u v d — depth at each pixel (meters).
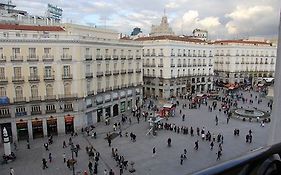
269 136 2.93
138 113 56.75
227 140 40.66
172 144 39.44
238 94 82.50
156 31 139.25
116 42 56.81
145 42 79.50
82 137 43.94
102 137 43.44
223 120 52.84
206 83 90.19
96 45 51.06
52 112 45.38
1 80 41.59
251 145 38.28
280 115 2.76
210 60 90.44
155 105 67.25
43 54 44.06
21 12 80.50
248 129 46.44
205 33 149.12
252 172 1.78
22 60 42.56
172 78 76.81
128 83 61.94
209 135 40.97
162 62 75.81
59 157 35.44
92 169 31.25
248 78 100.31
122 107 60.84
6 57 41.50
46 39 43.56
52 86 45.34
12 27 46.84
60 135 45.53
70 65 46.22
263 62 102.31
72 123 47.25
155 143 39.97
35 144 40.94
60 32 46.84
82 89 47.66
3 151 38.34
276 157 1.92
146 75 80.62
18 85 42.81
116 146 39.09
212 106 65.94
